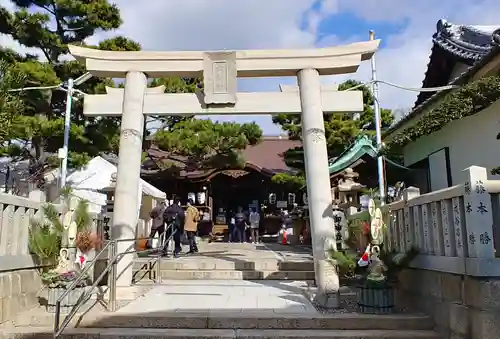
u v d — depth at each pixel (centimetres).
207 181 2231
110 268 617
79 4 1405
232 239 1953
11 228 611
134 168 759
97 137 1495
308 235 1688
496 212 462
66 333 529
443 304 526
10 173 1589
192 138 1667
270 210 2352
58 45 1415
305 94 753
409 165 1343
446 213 520
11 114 618
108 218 1175
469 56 1029
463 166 1008
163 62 780
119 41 1488
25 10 1327
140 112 776
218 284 856
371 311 590
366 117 1761
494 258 443
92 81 1509
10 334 532
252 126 1783
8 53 1329
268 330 550
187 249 1425
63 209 779
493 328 431
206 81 766
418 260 597
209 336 521
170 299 691
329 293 632
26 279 638
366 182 1485
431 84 1342
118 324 566
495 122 872
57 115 1594
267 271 941
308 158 735
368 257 621
